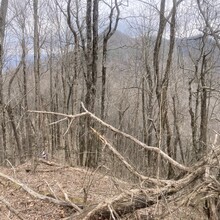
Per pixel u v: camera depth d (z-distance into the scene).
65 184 6.98
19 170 8.23
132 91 19.14
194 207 4.60
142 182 4.59
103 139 5.25
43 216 5.32
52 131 15.05
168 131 9.30
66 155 11.22
